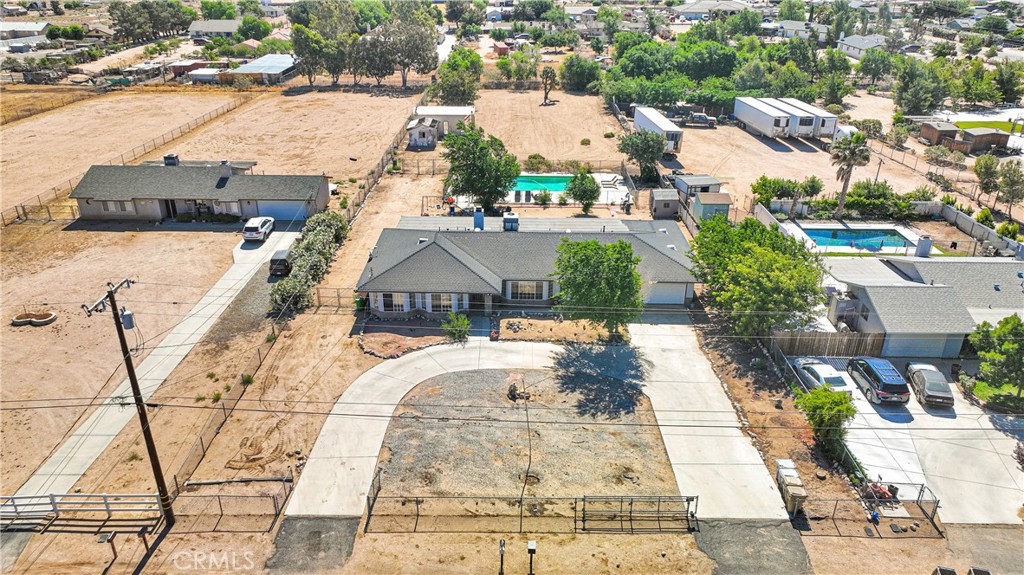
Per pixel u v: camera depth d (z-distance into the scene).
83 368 43.31
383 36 132.12
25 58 144.12
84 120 107.31
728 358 44.91
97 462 35.31
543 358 44.72
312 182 68.50
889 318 44.31
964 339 44.16
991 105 119.62
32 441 36.84
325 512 32.03
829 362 44.19
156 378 42.34
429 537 30.67
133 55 163.38
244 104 119.88
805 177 82.69
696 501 31.61
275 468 34.75
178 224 67.00
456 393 40.78
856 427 37.97
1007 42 173.50
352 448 36.19
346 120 109.38
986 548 30.30
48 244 62.09
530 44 175.88
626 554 29.88
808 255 48.91
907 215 70.94
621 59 135.50
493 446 36.38
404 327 48.41
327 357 44.69
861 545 30.42
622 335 47.56
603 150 95.19
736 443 36.94
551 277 50.34
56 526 31.44
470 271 49.91
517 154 92.88
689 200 71.94
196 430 37.78
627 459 35.56
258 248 61.56
